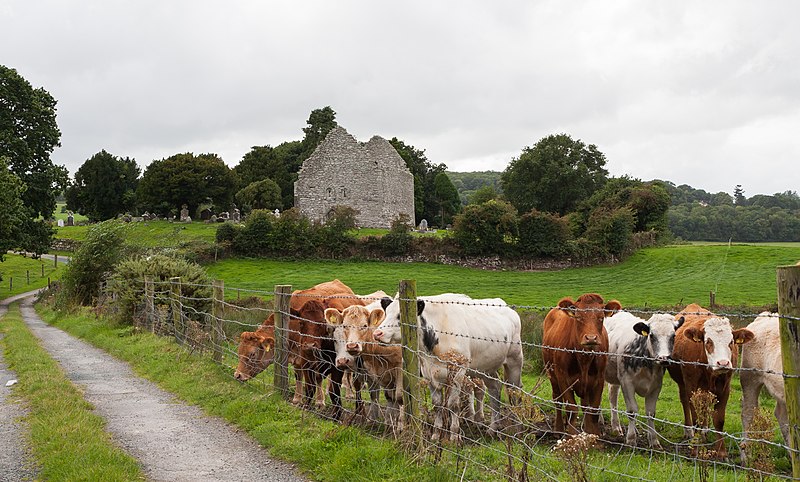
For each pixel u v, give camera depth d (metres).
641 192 78.19
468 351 9.34
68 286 31.42
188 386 12.06
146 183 83.12
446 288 43.75
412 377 7.77
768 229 92.38
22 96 46.75
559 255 59.72
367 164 75.50
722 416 8.92
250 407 9.97
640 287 45.97
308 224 58.00
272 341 11.25
